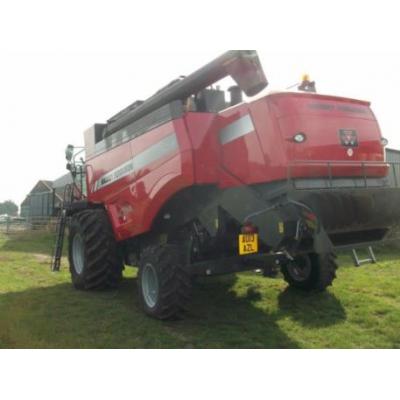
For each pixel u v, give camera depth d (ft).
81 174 28.04
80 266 24.18
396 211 16.46
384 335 15.56
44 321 17.38
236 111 16.81
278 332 15.99
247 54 16.80
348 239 16.75
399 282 23.39
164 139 18.20
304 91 16.89
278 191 15.23
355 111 16.97
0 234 70.18
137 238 21.75
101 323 17.17
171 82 21.03
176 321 17.35
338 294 20.86
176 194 17.79
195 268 17.16
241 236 15.99
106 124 25.27
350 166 16.10
